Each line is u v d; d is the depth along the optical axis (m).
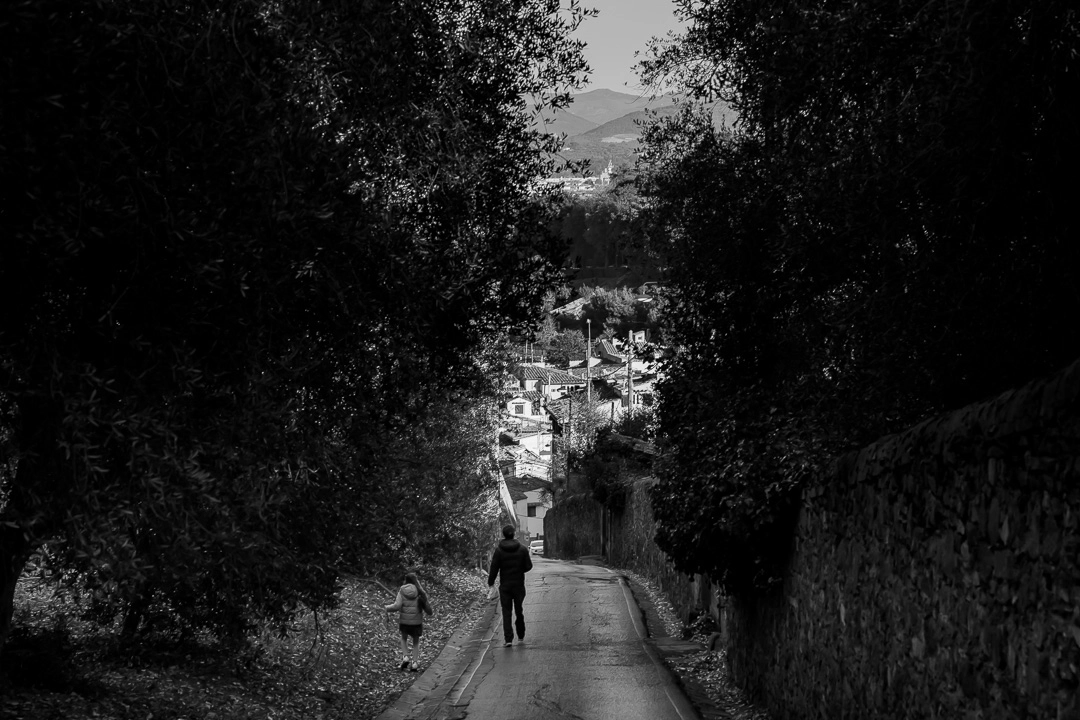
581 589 28.61
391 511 11.62
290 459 7.35
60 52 5.36
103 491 5.50
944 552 6.36
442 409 15.54
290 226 6.58
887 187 6.76
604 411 58.22
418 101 8.30
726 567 12.50
